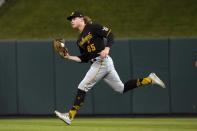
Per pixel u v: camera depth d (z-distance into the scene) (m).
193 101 34.16
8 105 34.56
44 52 34.31
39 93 34.41
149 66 34.12
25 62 34.34
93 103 34.34
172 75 34.16
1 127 23.97
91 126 24.55
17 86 34.50
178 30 40.06
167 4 43.91
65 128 22.50
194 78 34.09
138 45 34.09
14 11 45.09
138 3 44.38
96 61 21.48
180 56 34.09
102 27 21.06
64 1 45.47
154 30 40.28
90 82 21.80
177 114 34.66
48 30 41.28
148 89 34.28
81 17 21.39
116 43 34.19
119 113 34.34
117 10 43.47
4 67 34.50
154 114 34.84
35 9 44.94
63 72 34.31
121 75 34.12
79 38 21.44
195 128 23.59
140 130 22.05
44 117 35.03
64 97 34.34
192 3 43.72
